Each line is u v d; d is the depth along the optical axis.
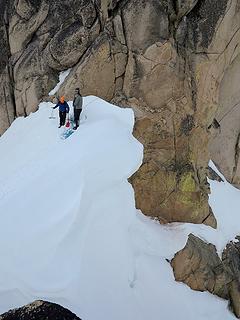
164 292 13.55
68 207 12.28
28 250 11.77
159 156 14.92
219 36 14.48
